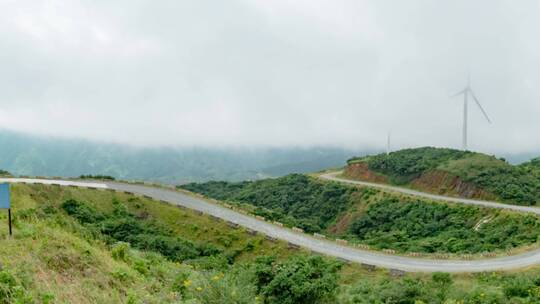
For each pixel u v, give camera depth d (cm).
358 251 5272
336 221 9444
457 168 9469
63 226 2612
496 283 3881
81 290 1280
